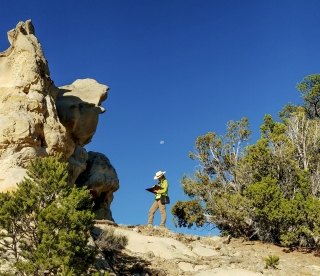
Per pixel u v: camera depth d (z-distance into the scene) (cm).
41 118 1878
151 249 1681
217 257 1814
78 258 1081
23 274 1050
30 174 1180
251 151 2609
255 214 2358
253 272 1694
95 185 2434
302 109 3406
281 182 2527
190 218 2578
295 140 2888
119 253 1580
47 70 2062
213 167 2822
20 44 1986
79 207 1152
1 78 1938
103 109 2517
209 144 2855
